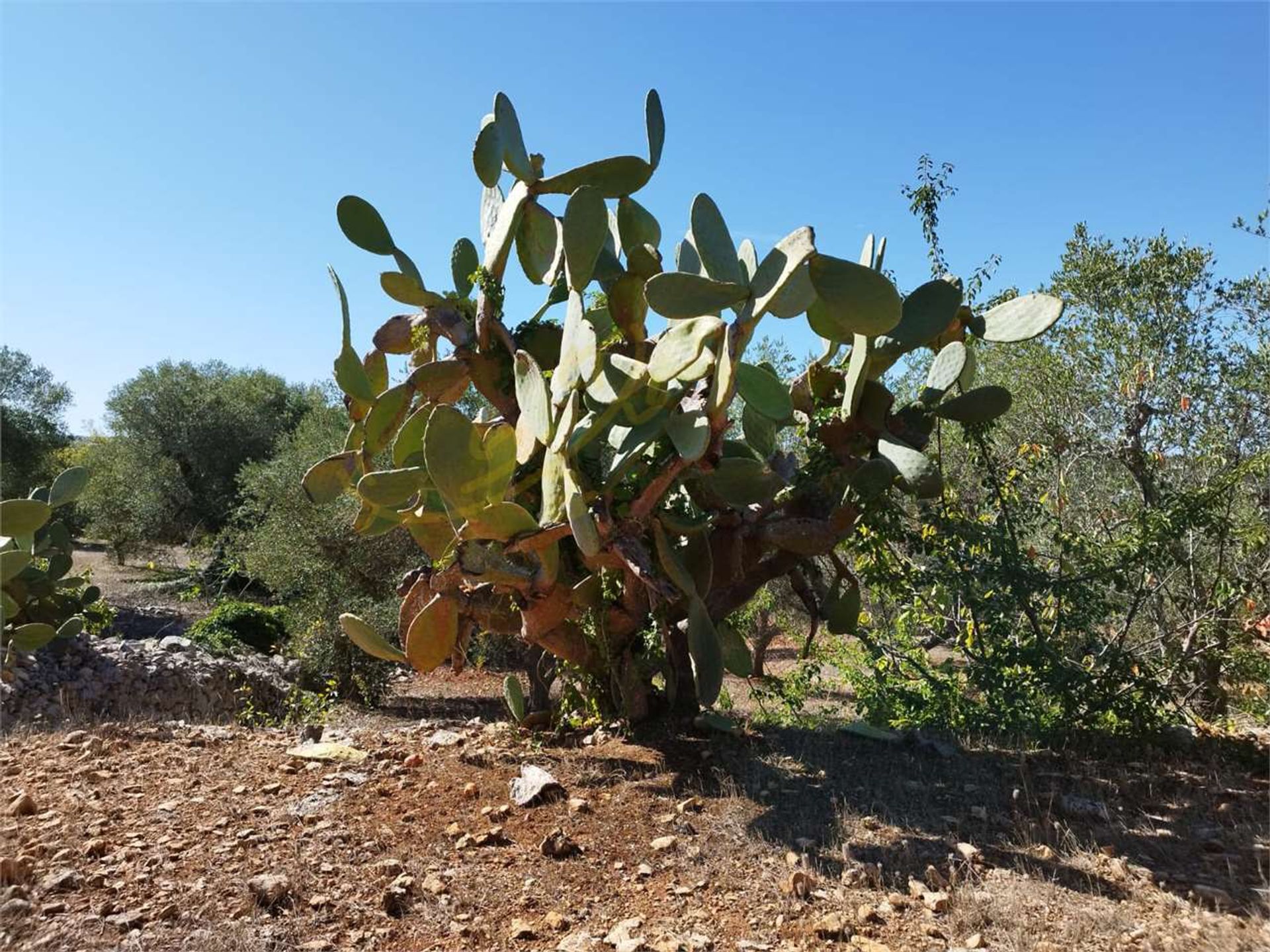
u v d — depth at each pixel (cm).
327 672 1146
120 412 2614
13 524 773
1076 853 405
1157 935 321
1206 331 784
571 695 609
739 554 565
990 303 660
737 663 613
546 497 480
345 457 561
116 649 996
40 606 948
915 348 543
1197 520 581
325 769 502
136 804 434
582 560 562
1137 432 734
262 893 341
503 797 465
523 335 572
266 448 2673
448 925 336
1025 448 724
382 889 359
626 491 526
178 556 2659
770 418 500
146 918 322
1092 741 576
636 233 595
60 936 306
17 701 795
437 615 504
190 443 2608
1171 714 597
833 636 775
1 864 341
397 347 577
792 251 397
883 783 496
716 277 430
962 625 652
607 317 598
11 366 2673
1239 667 626
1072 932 326
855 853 401
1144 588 626
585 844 411
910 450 504
